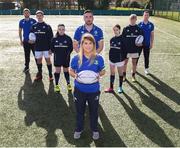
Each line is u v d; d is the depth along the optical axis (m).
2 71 10.19
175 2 35.78
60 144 5.52
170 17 36.50
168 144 5.59
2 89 8.39
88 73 5.14
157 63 11.70
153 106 7.34
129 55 8.93
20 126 6.19
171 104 7.49
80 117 5.57
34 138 5.71
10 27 24.03
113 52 7.88
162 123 6.43
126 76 9.80
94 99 5.37
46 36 8.69
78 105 5.46
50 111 6.94
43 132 5.95
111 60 7.95
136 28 8.72
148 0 49.06
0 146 5.41
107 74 9.97
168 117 6.74
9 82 9.01
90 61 5.11
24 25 9.71
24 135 5.82
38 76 9.16
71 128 6.13
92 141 5.63
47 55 8.81
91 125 5.62
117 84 8.92
